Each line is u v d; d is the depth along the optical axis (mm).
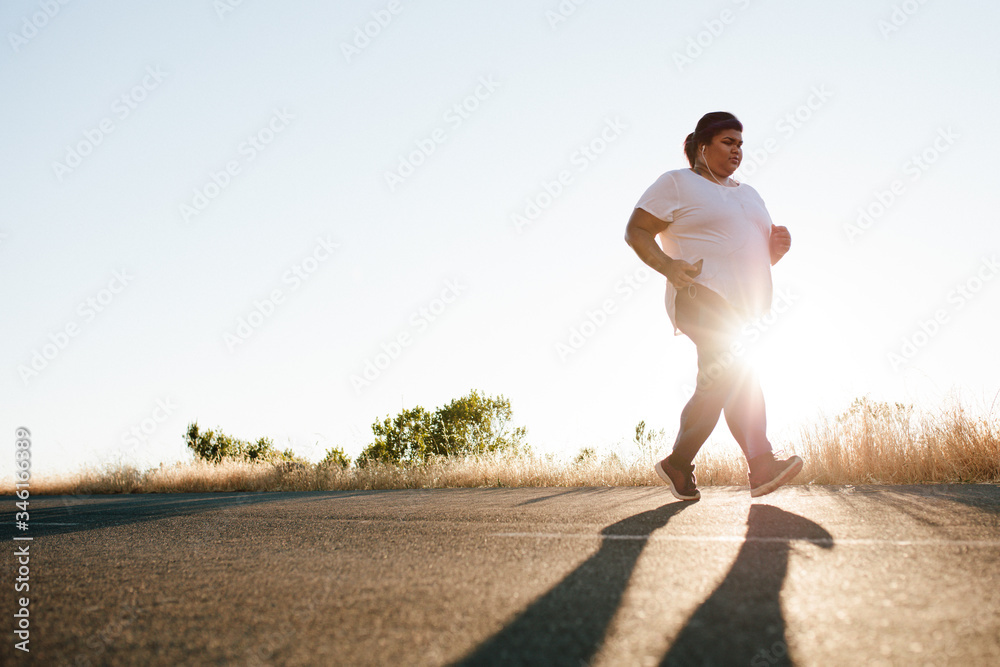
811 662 1407
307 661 1552
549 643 1582
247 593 2219
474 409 14938
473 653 1544
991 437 5375
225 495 7879
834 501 3725
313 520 4191
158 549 3277
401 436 14570
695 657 1455
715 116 3914
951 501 3533
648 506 3975
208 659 1603
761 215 3859
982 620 1615
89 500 8102
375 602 2016
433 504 4938
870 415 5844
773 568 2193
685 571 2203
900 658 1409
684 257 3746
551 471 8203
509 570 2363
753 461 3711
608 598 1929
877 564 2191
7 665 1621
